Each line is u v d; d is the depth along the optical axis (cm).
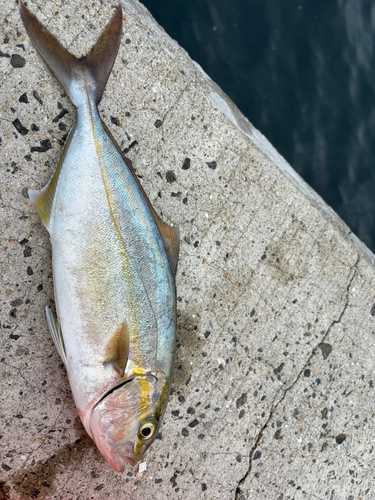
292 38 89
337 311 60
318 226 59
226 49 84
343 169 89
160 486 53
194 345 54
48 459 49
